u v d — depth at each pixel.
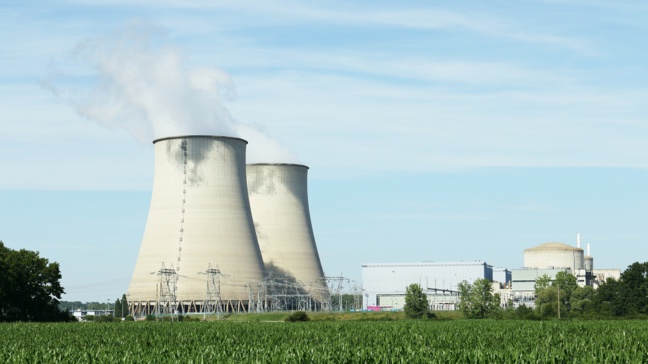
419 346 43.06
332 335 56.28
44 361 37.06
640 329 60.72
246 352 40.06
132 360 36.47
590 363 32.59
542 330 60.62
